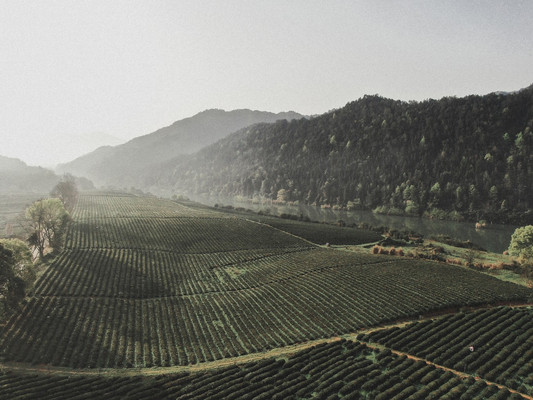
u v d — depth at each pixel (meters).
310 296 74.88
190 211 178.75
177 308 72.50
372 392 42.19
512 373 44.53
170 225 138.00
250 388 44.34
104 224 133.75
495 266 93.31
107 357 54.16
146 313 69.88
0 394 43.09
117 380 47.53
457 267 91.56
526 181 199.62
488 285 77.19
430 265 92.62
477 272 87.62
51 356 53.38
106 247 106.88
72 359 53.00
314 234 134.38
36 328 60.22
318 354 51.81
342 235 134.88
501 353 48.22
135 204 197.12
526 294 72.06
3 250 61.91
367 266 92.25
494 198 198.88
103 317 66.38
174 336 61.44
